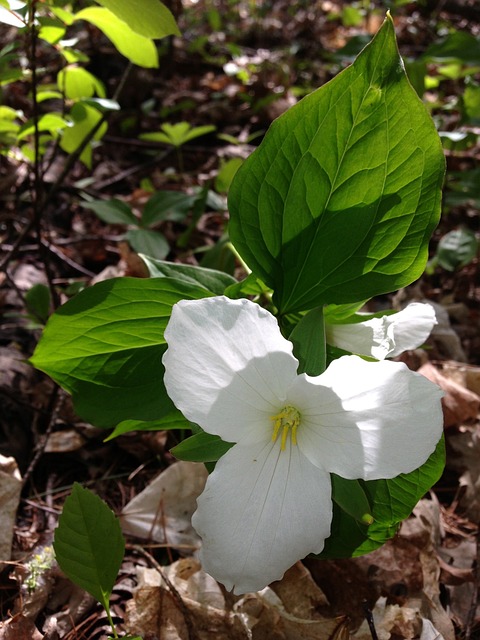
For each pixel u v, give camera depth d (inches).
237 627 8.3
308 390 6.2
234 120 24.8
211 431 6.2
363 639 8.4
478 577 9.0
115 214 14.3
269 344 6.0
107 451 11.3
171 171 20.7
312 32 36.7
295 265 7.8
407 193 7.3
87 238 16.1
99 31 24.3
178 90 27.4
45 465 10.9
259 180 7.3
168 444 11.3
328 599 9.1
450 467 11.6
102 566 6.9
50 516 9.9
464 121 16.9
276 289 7.9
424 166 7.1
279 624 8.4
